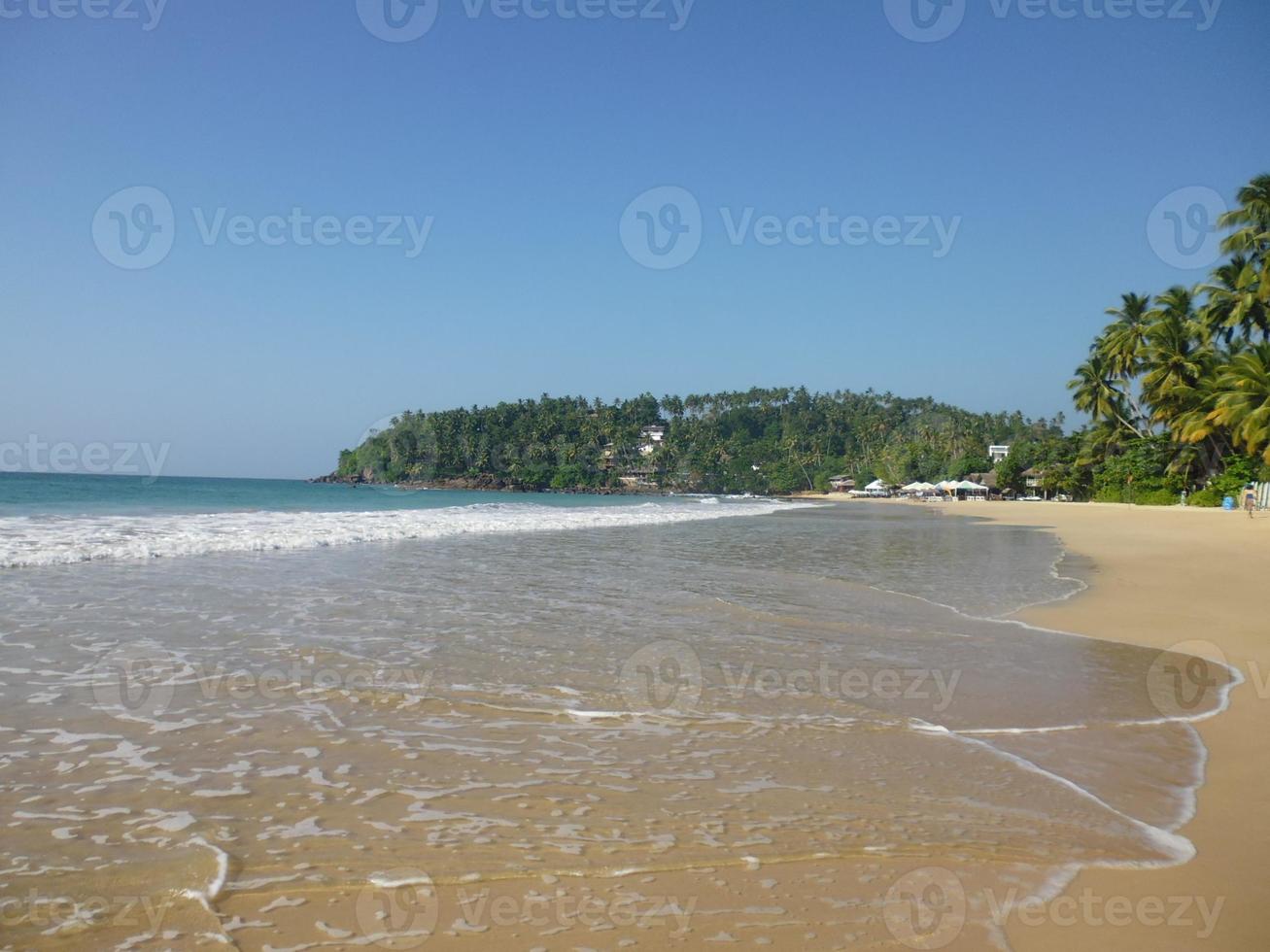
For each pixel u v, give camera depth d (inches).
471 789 159.3
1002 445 4921.3
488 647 280.4
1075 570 590.2
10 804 143.4
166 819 140.3
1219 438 1971.0
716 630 323.9
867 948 109.7
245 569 458.0
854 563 621.9
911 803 160.7
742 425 5895.7
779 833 145.0
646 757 181.3
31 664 236.7
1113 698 242.5
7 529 631.8
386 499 1897.1
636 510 1659.7
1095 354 2466.8
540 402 5290.4
